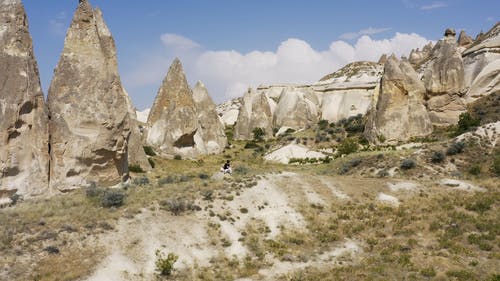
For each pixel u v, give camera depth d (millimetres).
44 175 30500
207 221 25750
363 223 27359
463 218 26938
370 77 107500
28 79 30375
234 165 58469
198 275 20984
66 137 31875
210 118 78750
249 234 25422
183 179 34875
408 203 29906
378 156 45750
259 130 90312
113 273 19766
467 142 43688
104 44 38000
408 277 20672
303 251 24250
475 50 73938
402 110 61781
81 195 28453
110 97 34375
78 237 21938
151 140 64938
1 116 28828
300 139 72625
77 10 34406
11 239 20953
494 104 62688
